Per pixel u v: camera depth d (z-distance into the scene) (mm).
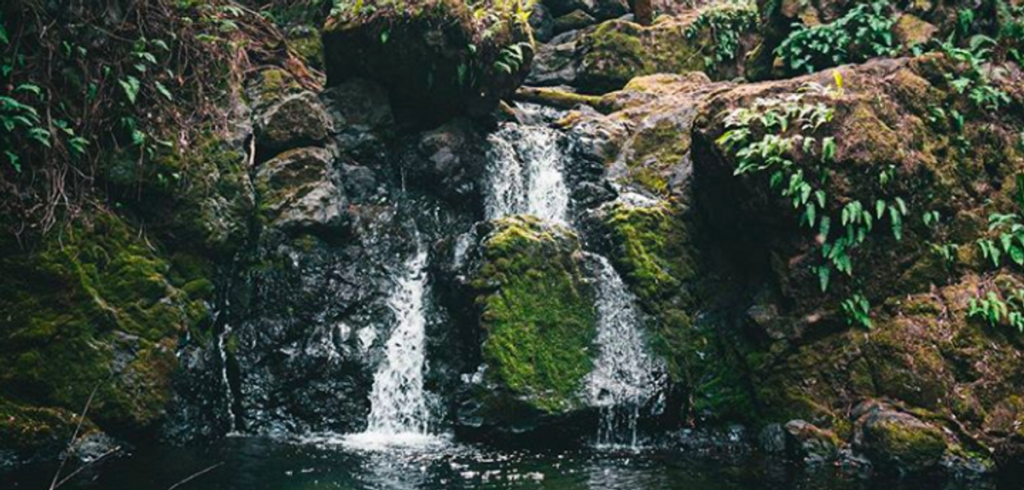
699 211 8492
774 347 7480
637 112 9859
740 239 8070
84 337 6297
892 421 6641
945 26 8531
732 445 7301
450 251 7859
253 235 7656
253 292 7473
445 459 6363
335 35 8484
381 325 7777
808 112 7363
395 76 8672
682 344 7848
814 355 7344
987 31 8438
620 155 9266
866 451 6668
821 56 9367
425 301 7918
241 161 7703
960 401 6742
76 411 6145
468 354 7477
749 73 10391
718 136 7730
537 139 9430
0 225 6121
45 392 6078
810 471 6387
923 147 7660
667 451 7016
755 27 12539
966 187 7707
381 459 6285
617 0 13180
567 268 7727
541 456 6602
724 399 7633
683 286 8141
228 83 7988
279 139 8070
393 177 8766
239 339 7320
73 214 6527
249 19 8938
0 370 5934
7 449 5777
